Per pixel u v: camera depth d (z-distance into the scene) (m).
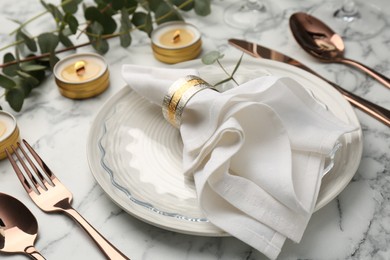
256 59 0.82
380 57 0.88
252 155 0.61
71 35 0.98
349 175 0.61
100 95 0.85
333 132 0.62
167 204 0.60
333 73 0.86
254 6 1.04
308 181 0.58
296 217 0.56
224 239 0.61
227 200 0.57
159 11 0.95
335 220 0.62
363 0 1.02
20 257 0.60
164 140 0.70
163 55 0.89
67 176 0.70
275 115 0.61
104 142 0.69
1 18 1.08
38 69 0.85
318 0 1.05
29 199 0.67
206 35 0.98
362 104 0.77
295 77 0.78
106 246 0.58
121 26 0.92
